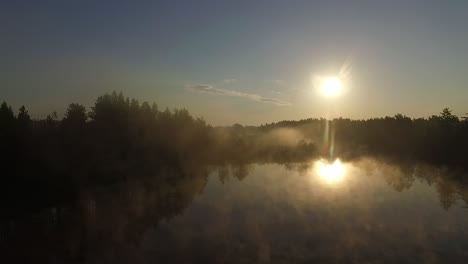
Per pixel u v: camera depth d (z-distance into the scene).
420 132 102.00
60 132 52.22
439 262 21.89
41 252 24.44
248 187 48.88
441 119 102.19
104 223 31.38
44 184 39.81
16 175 38.19
